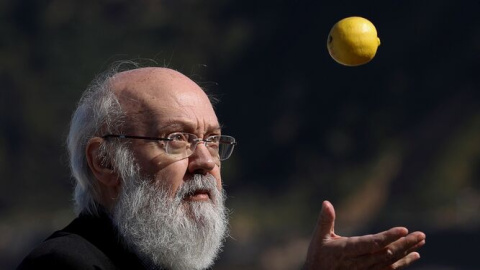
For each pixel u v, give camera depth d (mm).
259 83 76500
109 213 7945
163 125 7832
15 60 77625
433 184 69000
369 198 69625
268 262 57938
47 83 76000
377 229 63219
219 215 7973
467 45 73312
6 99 75938
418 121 72938
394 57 74250
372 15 74688
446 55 73562
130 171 7820
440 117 72438
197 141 7902
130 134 7879
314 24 76188
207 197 7922
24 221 68875
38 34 78625
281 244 60000
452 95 72938
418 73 73938
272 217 67125
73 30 77250
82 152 8070
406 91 73938
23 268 7320
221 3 80188
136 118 7887
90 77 74625
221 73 77250
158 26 78438
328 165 72875
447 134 71750
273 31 77000
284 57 76312
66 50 76438
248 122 75688
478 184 68875
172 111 7871
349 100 74375
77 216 8148
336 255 7254
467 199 66688
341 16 75438
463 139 71000
